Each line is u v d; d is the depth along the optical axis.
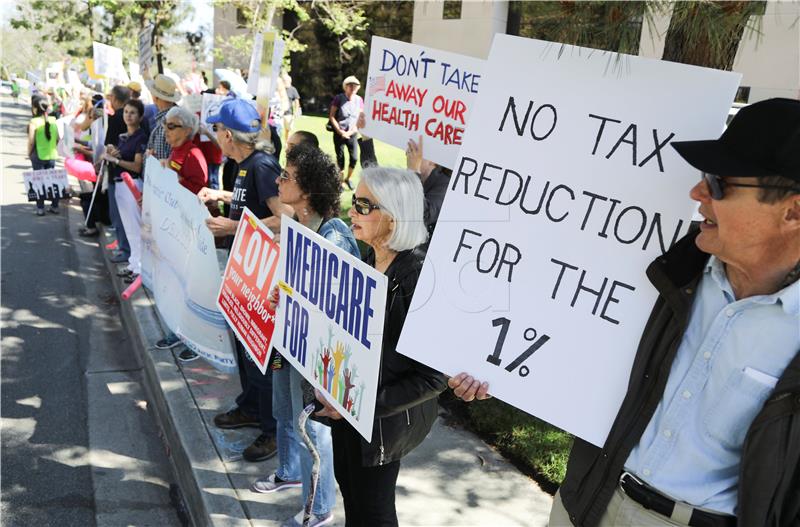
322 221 2.67
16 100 35.78
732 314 1.34
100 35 20.31
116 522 3.21
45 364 4.95
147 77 9.37
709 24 1.82
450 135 3.41
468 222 1.68
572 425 1.56
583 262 1.54
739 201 1.25
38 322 5.75
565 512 1.73
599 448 1.58
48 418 4.17
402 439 2.06
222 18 14.95
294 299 2.20
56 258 7.61
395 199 1.93
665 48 1.99
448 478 3.24
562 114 1.56
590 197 1.54
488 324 1.65
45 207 10.04
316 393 2.12
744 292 1.34
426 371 1.94
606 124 1.51
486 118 1.66
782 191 1.20
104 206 8.45
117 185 6.04
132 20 18.41
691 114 1.42
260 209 3.41
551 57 1.57
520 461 3.40
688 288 1.40
